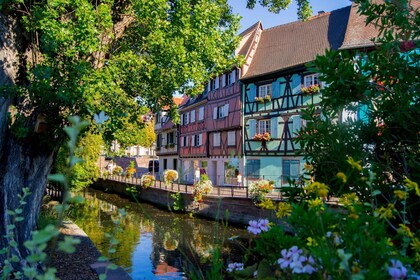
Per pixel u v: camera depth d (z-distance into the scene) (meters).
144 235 14.19
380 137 3.64
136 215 19.97
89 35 6.57
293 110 23.14
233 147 27.69
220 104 29.52
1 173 6.82
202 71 8.64
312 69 3.37
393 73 3.44
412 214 3.07
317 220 1.90
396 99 3.41
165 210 22.19
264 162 24.88
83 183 17.88
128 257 10.95
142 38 8.88
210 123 30.97
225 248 11.70
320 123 3.70
